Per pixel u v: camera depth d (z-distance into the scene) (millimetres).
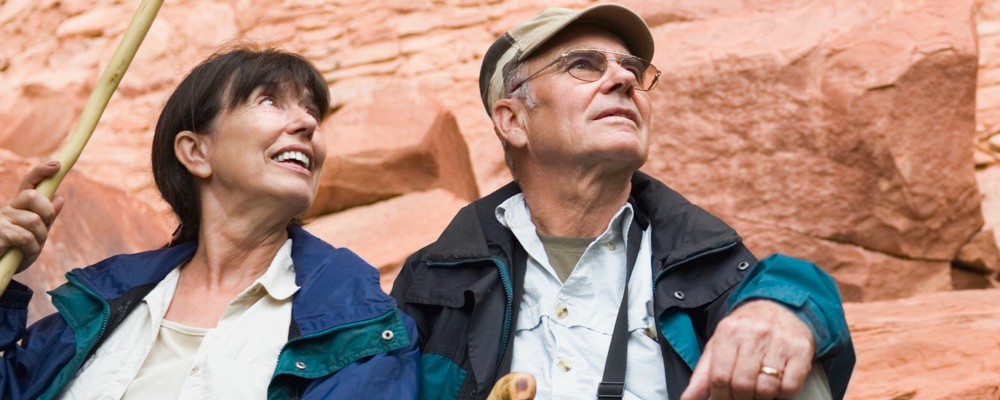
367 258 5531
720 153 6125
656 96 6277
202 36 7754
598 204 3107
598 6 3215
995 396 4129
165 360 2748
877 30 6184
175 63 7641
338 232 5785
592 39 3250
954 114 6066
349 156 5977
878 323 4719
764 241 5980
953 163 6027
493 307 2904
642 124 3162
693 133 6180
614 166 3064
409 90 6270
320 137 2979
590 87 3121
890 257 5941
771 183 6027
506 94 3293
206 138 2963
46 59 7906
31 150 7250
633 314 2854
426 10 7871
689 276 2855
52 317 2953
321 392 2629
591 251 2982
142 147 7082
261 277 2805
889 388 4215
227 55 3020
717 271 2838
